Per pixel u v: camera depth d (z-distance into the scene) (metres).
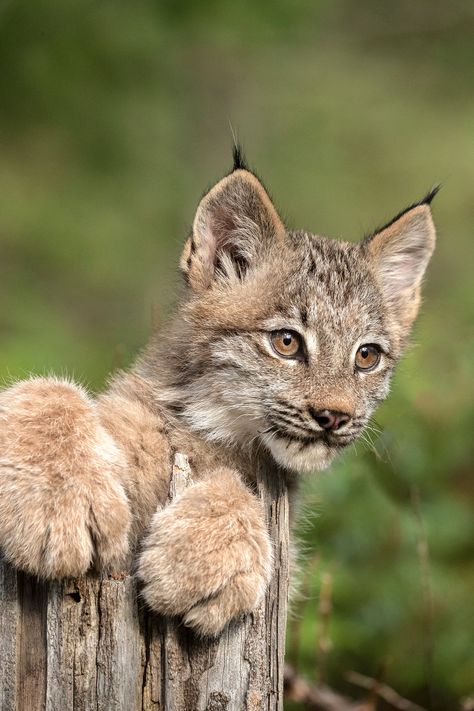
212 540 7.04
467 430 13.02
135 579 6.94
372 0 28.94
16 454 7.06
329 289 9.31
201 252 9.30
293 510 9.20
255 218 9.49
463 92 29.00
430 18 28.78
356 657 12.10
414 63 29.44
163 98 21.23
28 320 18.47
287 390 8.73
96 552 6.95
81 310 19.86
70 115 19.19
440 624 12.12
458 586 12.37
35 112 18.81
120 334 18.20
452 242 22.36
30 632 6.89
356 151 27.52
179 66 23.00
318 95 28.47
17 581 6.90
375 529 12.43
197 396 8.87
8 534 6.88
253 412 8.80
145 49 19.31
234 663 7.04
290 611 10.05
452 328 14.30
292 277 9.29
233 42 22.64
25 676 6.86
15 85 18.33
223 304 9.12
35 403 7.45
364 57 29.48
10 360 15.26
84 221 20.69
